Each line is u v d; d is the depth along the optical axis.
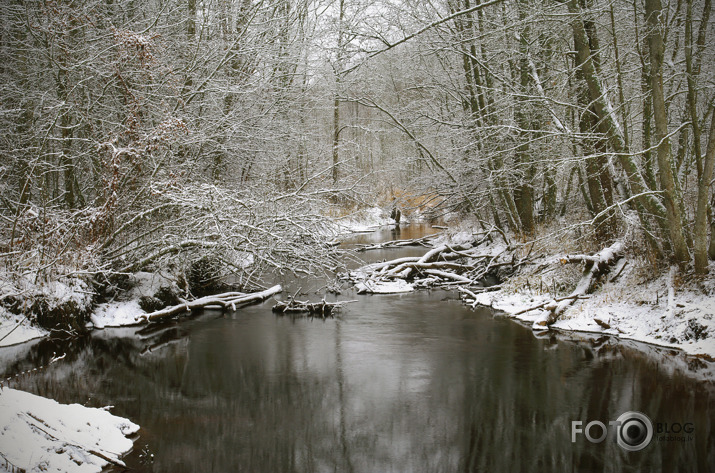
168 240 13.09
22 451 5.44
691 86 10.70
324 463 6.10
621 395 7.93
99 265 12.25
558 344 10.70
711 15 12.38
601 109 11.77
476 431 6.91
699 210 10.19
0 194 12.99
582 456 6.22
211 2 16.50
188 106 15.17
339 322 12.89
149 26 14.34
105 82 14.11
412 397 8.09
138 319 12.56
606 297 12.11
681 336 9.80
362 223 33.28
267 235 13.50
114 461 5.97
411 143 21.48
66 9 12.64
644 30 12.00
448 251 19.95
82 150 14.36
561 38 14.92
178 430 6.95
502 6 15.84
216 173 17.28
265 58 17.03
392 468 6.01
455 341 11.09
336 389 8.46
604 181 13.91
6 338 10.27
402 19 16.09
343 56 14.09
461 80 19.78
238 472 5.89
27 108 14.35
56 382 8.69
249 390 8.43
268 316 13.57
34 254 10.62
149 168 13.95
